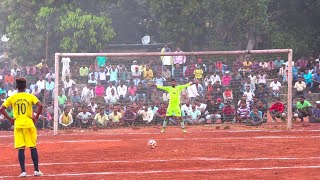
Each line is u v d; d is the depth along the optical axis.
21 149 13.17
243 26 36.41
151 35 41.88
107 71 29.69
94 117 26.67
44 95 27.42
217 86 28.62
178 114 23.47
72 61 33.47
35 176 13.16
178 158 15.61
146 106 27.36
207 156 15.92
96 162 15.16
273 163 14.39
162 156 16.06
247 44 36.97
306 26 40.16
